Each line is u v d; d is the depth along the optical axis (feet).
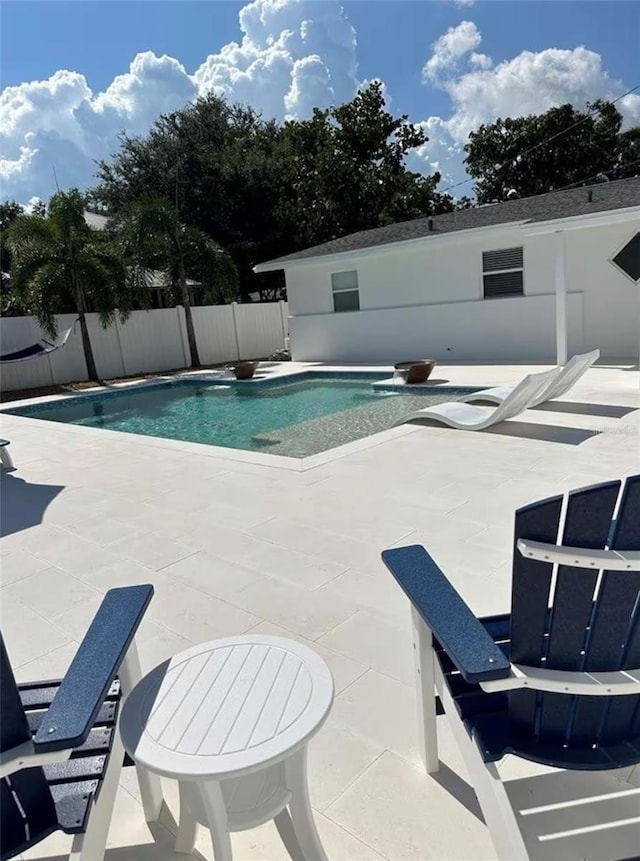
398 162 88.89
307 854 4.72
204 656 5.11
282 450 23.12
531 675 4.28
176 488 16.22
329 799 5.63
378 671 7.57
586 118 85.15
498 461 16.34
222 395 38.96
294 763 4.47
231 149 81.61
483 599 9.17
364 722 6.65
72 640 8.97
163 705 4.47
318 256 44.06
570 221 28.17
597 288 34.53
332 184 79.77
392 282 43.42
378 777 5.86
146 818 5.62
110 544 12.61
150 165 76.54
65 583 10.92
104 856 5.21
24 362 43.14
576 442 17.61
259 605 9.50
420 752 6.01
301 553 11.37
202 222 77.77
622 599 4.19
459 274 39.96
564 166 89.20
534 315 36.94
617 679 4.36
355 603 9.36
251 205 80.18
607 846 4.78
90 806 4.35
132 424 31.24
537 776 5.66
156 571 11.10
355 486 15.11
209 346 54.49
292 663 4.95
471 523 12.25
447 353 41.57
